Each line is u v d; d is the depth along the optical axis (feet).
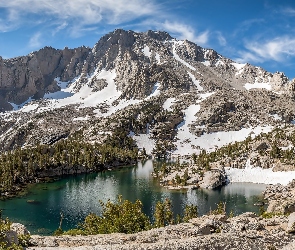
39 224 420.77
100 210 484.33
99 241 160.35
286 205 318.24
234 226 180.86
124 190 613.93
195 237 162.30
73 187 648.38
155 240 162.81
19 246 142.72
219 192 592.60
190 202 522.06
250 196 559.79
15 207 504.43
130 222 238.07
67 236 170.71
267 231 176.86
